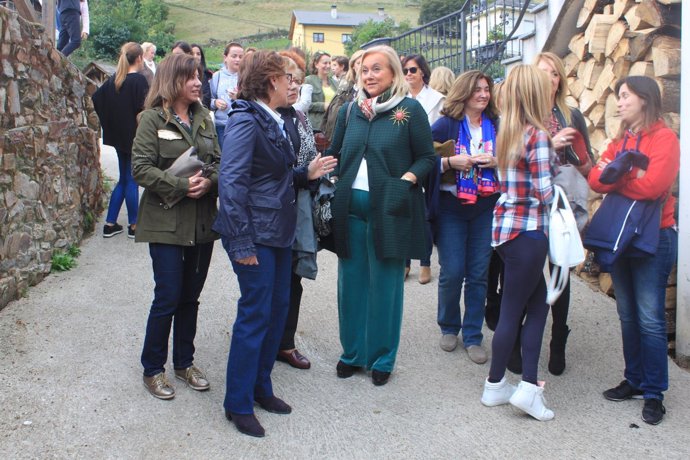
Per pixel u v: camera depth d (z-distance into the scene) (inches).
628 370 145.6
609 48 202.2
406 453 125.0
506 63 279.7
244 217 120.6
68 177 230.2
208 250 142.6
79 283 200.4
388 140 145.1
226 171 120.9
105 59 1201.4
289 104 143.9
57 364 151.0
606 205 139.8
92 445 123.0
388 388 150.9
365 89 150.5
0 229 173.2
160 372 141.6
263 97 128.7
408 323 187.9
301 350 170.4
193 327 146.9
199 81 138.1
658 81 182.2
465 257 167.9
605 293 203.8
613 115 202.4
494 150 163.9
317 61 266.7
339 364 156.3
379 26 1736.0
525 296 136.4
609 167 132.4
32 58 200.1
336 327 184.7
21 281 185.2
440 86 209.8
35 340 160.7
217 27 2442.2
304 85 224.5
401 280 151.3
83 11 324.2
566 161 147.6
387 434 131.3
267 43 2213.3
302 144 148.9
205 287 206.7
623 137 142.8
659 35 184.2
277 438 128.5
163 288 135.5
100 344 162.7
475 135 166.6
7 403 133.1
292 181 133.6
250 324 127.3
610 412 141.1
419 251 148.2
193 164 131.7
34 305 179.9
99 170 278.5
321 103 245.9
